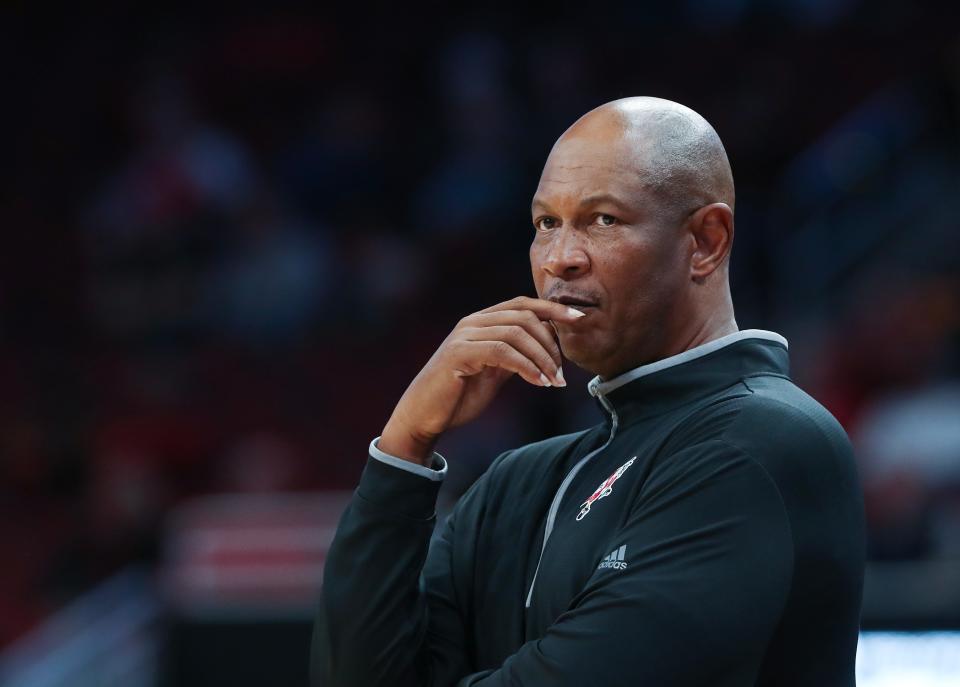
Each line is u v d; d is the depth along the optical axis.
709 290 6.87
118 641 18.08
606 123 6.73
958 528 20.98
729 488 6.18
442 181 35.28
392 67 40.03
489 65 38.03
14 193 36.62
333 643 6.77
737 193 36.88
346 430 30.48
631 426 6.84
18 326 32.88
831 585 6.35
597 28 40.72
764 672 6.37
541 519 7.10
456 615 7.21
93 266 33.72
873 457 25.17
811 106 39.47
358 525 6.79
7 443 29.94
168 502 27.47
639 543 6.22
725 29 40.97
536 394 27.08
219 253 33.19
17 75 39.38
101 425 30.28
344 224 34.78
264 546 15.27
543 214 6.79
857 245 34.31
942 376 28.97
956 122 35.75
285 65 40.12
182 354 31.95
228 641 13.70
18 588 26.67
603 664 6.01
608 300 6.64
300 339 32.22
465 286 33.38
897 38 40.91
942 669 11.90
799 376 29.77
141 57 40.12
